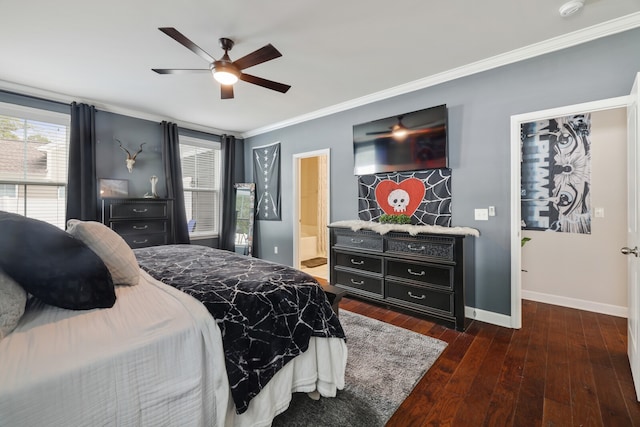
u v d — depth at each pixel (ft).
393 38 7.80
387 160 11.34
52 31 7.32
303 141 14.94
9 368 2.64
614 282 9.77
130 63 9.02
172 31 5.92
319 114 13.89
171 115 14.47
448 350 7.46
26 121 10.97
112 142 13.04
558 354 7.21
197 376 3.72
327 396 5.49
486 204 9.26
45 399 2.60
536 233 11.16
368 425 4.89
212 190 17.53
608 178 9.82
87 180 11.84
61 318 3.66
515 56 8.51
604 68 7.34
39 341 3.11
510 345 7.71
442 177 10.18
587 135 10.13
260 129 17.15
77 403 2.79
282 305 4.90
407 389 5.86
